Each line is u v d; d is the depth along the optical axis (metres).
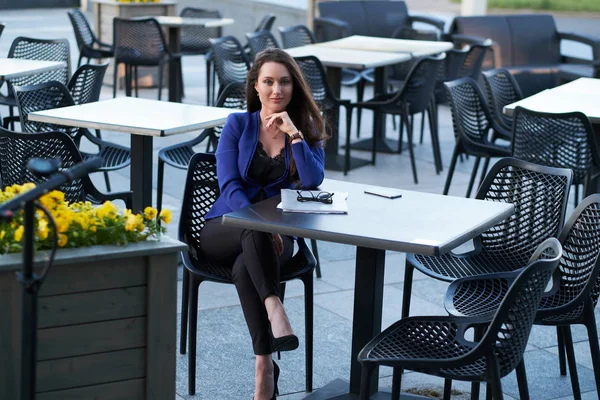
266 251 3.30
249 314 3.27
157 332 2.65
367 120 9.70
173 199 6.40
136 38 9.34
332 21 10.14
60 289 2.50
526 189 3.90
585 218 3.37
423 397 3.52
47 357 2.53
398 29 9.95
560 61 10.21
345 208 3.23
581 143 5.21
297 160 3.58
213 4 14.92
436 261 3.79
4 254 2.47
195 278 3.42
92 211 2.70
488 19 10.02
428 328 2.91
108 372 2.62
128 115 4.80
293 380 3.72
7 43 13.88
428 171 7.65
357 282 3.36
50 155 4.10
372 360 2.71
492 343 2.58
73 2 20.06
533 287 2.62
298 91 3.74
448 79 7.90
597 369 3.23
